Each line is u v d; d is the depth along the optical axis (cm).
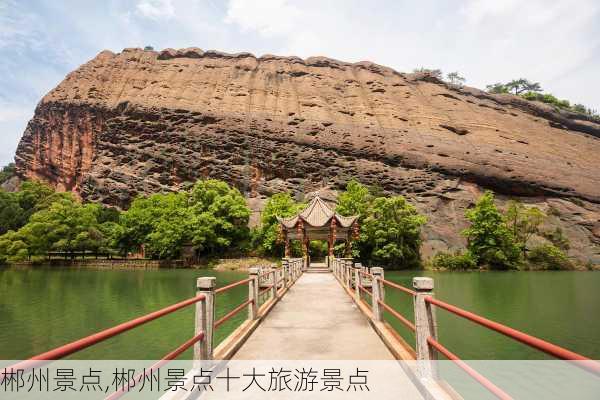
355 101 8131
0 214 6700
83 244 5500
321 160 6994
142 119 7556
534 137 7894
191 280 3753
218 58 9075
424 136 7369
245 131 7325
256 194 6912
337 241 5019
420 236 5422
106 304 2442
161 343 1540
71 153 8231
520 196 6619
